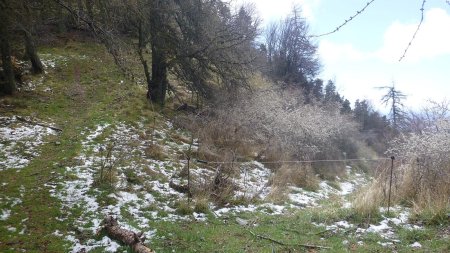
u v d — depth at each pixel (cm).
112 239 716
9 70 1705
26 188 930
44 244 691
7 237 702
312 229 802
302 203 1127
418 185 953
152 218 857
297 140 1772
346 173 1961
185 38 1772
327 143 1966
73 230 757
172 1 1664
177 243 716
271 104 1945
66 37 2698
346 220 849
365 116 3669
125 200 943
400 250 664
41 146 1245
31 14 1156
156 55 1908
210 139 1608
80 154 1211
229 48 1809
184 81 1888
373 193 962
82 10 857
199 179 1129
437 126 1251
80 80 2127
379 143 2947
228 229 808
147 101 1939
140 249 650
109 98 1923
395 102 3384
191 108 2016
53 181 989
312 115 2045
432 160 1050
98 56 2498
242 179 1297
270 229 805
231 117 1772
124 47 919
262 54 2833
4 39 1656
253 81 2428
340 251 669
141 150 1357
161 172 1191
